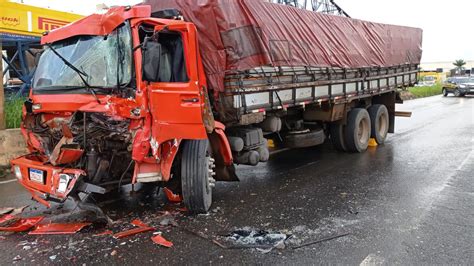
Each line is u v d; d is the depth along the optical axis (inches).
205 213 217.0
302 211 219.8
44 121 198.5
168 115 193.0
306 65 294.2
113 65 187.0
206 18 229.0
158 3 246.7
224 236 184.5
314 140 356.5
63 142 186.1
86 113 183.0
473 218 204.4
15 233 190.2
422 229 190.7
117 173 201.6
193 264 157.1
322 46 320.5
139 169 193.6
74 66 195.3
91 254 166.6
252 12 245.8
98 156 190.4
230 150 236.2
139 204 234.4
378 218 206.8
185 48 201.9
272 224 199.9
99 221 205.2
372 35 417.1
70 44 204.4
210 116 212.2
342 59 349.1
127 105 182.7
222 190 266.7
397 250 168.1
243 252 167.6
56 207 228.8
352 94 376.2
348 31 370.3
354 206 227.3
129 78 184.4
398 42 479.5
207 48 229.1
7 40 486.6
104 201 239.9
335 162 355.6
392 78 469.4
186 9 234.8
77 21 205.0
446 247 170.6
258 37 245.6
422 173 302.5
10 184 289.3
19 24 460.8
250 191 263.1
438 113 799.1
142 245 175.3
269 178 299.9
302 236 184.2
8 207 232.2
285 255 164.4
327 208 224.5
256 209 224.1
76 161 187.6
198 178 210.2
